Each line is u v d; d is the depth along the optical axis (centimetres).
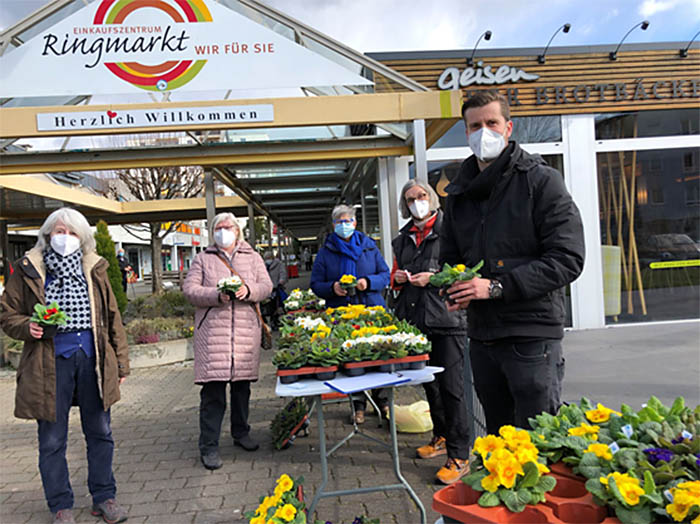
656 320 831
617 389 494
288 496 225
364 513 304
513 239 219
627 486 128
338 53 549
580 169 808
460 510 132
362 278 447
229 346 377
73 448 439
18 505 338
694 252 830
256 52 542
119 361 318
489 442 149
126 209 1209
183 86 534
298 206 1348
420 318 345
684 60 793
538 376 215
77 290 300
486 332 223
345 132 616
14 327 283
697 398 457
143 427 490
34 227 1201
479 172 240
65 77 521
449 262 255
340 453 399
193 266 393
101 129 512
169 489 350
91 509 324
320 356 271
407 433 436
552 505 133
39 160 589
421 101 541
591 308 813
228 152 608
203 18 534
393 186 714
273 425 434
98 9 521
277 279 1009
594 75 789
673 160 824
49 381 288
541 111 789
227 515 312
